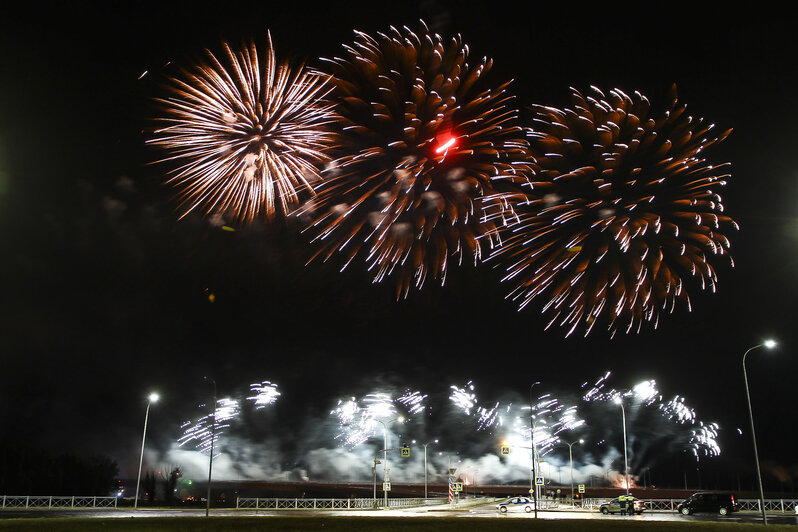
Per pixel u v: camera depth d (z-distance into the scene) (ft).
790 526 126.62
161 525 116.98
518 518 162.91
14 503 229.45
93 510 214.69
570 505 326.85
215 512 220.43
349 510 258.98
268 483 591.37
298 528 111.75
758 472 138.82
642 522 139.85
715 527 122.11
